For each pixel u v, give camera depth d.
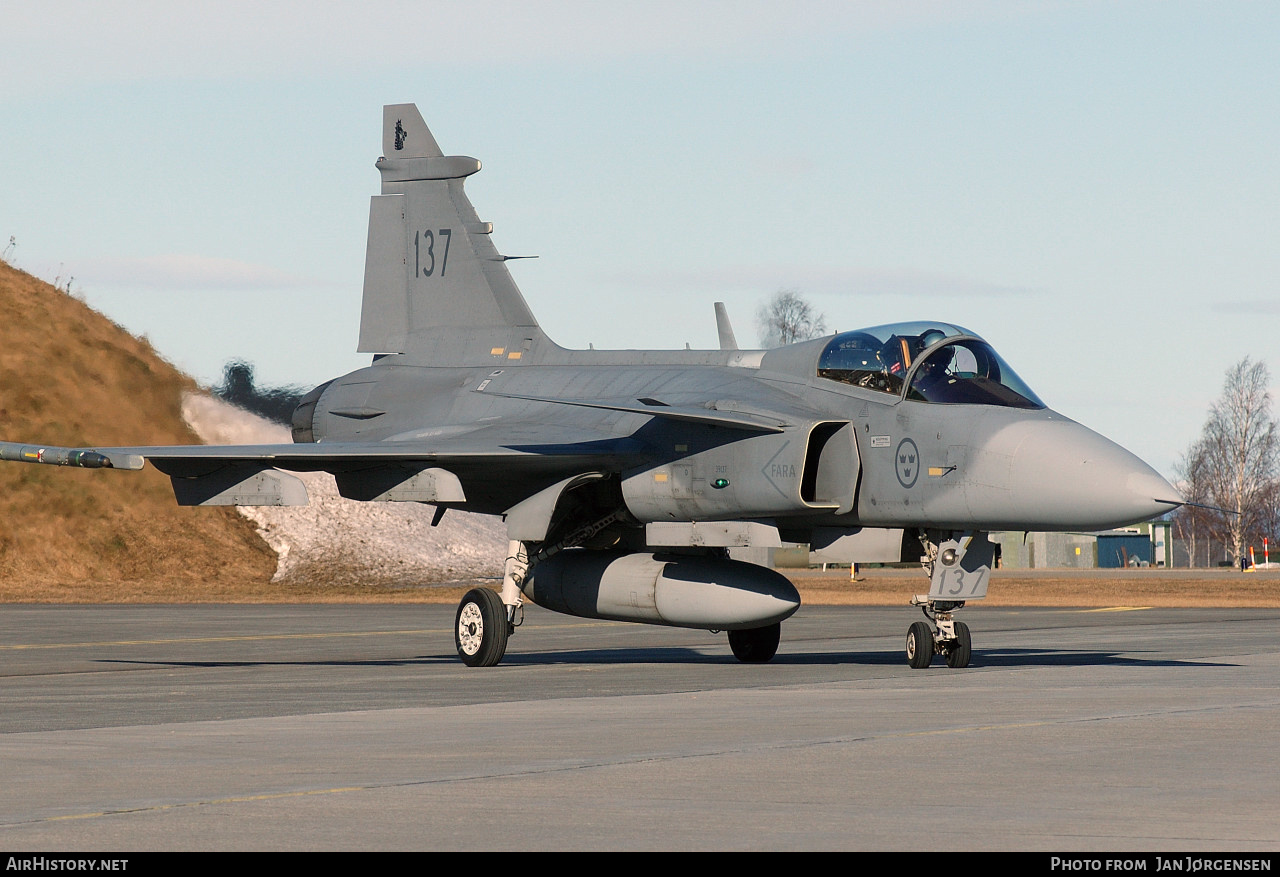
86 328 193.75
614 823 24.30
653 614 60.38
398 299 78.00
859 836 23.17
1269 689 45.91
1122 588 152.50
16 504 169.50
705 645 73.44
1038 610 110.69
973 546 55.91
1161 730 35.59
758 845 22.53
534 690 48.03
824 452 56.97
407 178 78.12
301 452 59.06
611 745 33.47
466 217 76.25
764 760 30.94
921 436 54.50
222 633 88.25
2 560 162.38
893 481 55.22
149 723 39.12
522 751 32.56
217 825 24.27
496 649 59.69
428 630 90.75
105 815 25.14
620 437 61.53
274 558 172.75
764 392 59.44
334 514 180.50
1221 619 95.81
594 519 63.50
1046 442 51.78
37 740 35.28
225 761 31.36
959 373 55.72
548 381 68.94
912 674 53.00
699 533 59.09
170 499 177.50
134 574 165.62
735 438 57.38
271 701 45.25
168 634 87.44
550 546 62.28
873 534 58.59
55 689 50.53
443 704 43.53
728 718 38.69
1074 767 29.89
